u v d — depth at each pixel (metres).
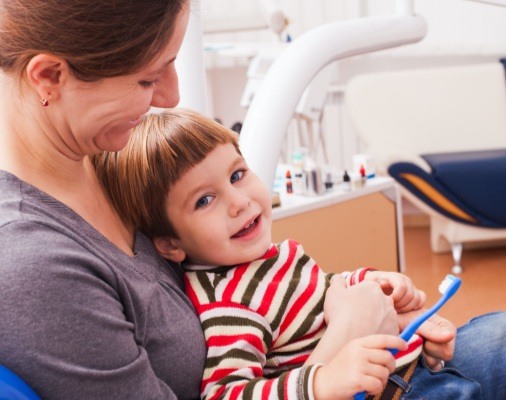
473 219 2.80
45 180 0.69
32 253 0.56
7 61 0.60
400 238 1.94
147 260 0.78
